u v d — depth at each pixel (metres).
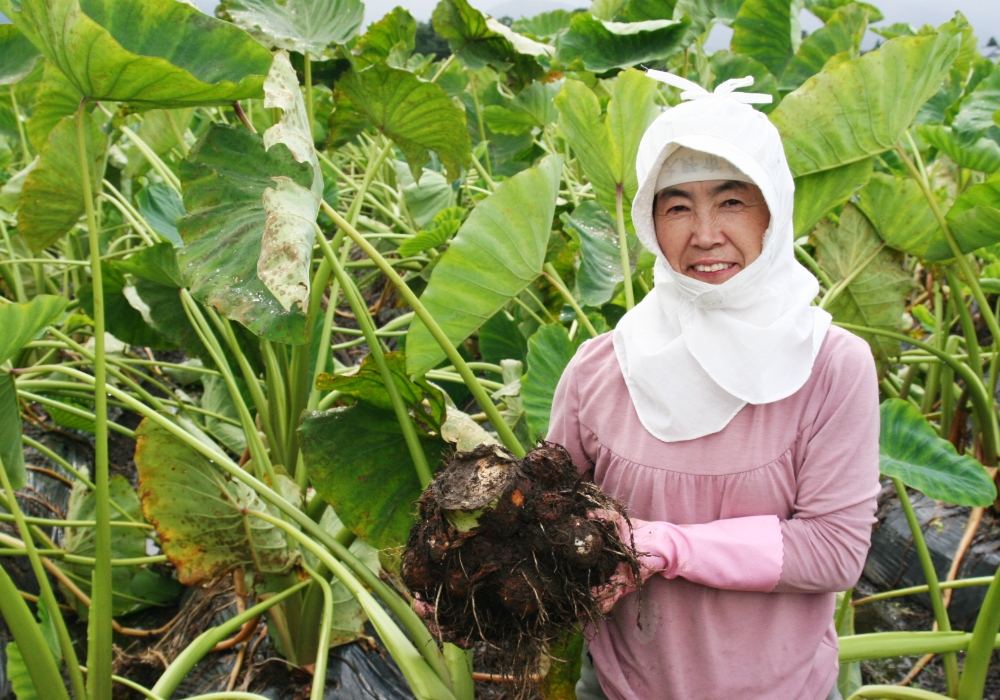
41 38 1.59
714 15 4.44
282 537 2.09
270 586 2.15
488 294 1.80
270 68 1.83
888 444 2.07
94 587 1.66
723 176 1.24
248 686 2.30
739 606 1.31
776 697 1.32
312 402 2.53
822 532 1.26
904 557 2.89
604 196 2.21
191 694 2.35
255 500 2.04
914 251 2.61
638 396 1.36
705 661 1.33
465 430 1.80
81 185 2.11
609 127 1.99
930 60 2.09
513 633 1.32
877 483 1.28
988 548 2.71
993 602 1.75
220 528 2.03
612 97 1.96
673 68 4.81
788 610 1.33
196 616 2.59
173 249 2.53
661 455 1.33
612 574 1.29
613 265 2.68
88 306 2.90
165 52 1.86
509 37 3.71
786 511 1.31
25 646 1.60
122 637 2.75
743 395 1.26
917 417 2.08
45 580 1.70
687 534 1.27
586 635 1.40
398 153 5.00
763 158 1.24
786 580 1.25
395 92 2.62
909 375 3.29
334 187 3.28
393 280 1.76
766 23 4.06
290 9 2.69
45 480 3.50
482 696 2.21
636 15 4.35
